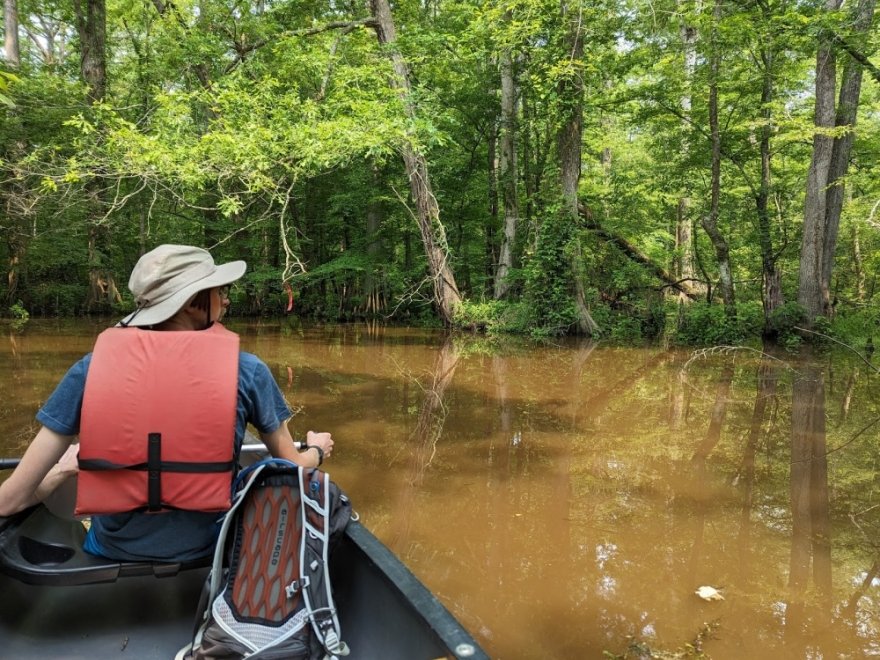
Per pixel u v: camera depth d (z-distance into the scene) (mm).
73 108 15539
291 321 21281
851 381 9828
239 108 12188
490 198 20500
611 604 3086
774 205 18141
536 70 15711
